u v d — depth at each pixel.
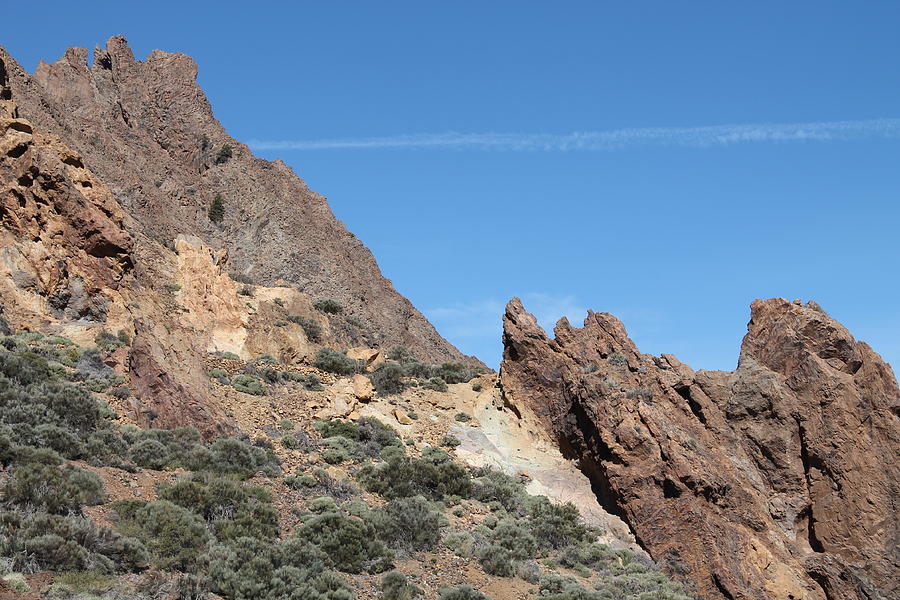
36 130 46.00
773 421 38.72
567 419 41.62
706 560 33.62
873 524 34.94
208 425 34.00
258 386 40.88
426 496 35.31
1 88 50.38
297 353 50.38
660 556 34.50
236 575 23.61
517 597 29.03
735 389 40.16
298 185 99.25
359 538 28.52
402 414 42.81
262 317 52.50
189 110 96.12
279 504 30.47
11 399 29.33
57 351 35.62
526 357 44.69
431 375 51.12
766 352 41.25
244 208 86.69
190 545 24.72
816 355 39.56
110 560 22.11
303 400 41.50
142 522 25.03
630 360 42.72
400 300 91.75
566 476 39.88
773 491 37.50
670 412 39.59
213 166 91.00
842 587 34.16
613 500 37.41
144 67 99.81
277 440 36.78
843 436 36.94
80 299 39.88
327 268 82.31
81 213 42.81
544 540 34.09
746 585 32.78
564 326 45.22
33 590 19.42
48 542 20.84
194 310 48.25
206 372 38.94
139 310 43.03
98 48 94.81
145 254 50.34
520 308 46.84
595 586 31.42
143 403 34.00
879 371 38.00
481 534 32.97
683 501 35.28
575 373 42.56
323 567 26.12
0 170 41.09
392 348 61.50
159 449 30.52
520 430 42.91
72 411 30.41
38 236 40.56
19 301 38.03
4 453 25.34
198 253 53.66
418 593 27.08
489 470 39.50
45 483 23.80
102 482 26.41
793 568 34.69
